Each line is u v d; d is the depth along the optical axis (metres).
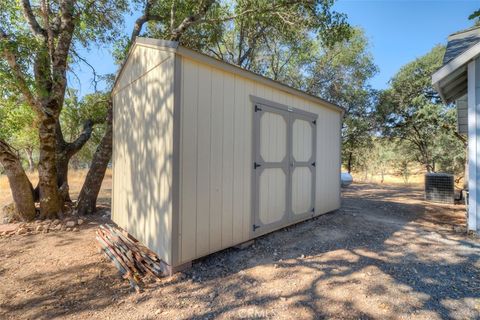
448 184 6.64
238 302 2.18
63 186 6.08
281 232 4.05
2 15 4.05
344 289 2.34
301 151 4.45
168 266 2.70
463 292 2.26
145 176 3.26
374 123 12.77
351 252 3.23
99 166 5.71
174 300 2.24
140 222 3.39
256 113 3.57
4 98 4.49
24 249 3.62
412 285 2.39
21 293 2.43
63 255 3.40
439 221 4.74
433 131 11.54
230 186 3.23
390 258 3.03
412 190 9.70
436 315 1.94
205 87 2.94
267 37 9.41
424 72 11.02
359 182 14.06
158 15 6.98
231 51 10.05
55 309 2.16
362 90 12.58
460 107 5.53
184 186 2.74
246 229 3.44
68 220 5.00
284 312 2.03
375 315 1.95
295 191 4.31
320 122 4.96
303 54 10.13
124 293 2.39
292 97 4.24
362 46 12.08
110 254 3.26
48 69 4.78
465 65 3.79
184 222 2.74
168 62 2.78
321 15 6.33
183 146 2.73
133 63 3.71
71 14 5.23
